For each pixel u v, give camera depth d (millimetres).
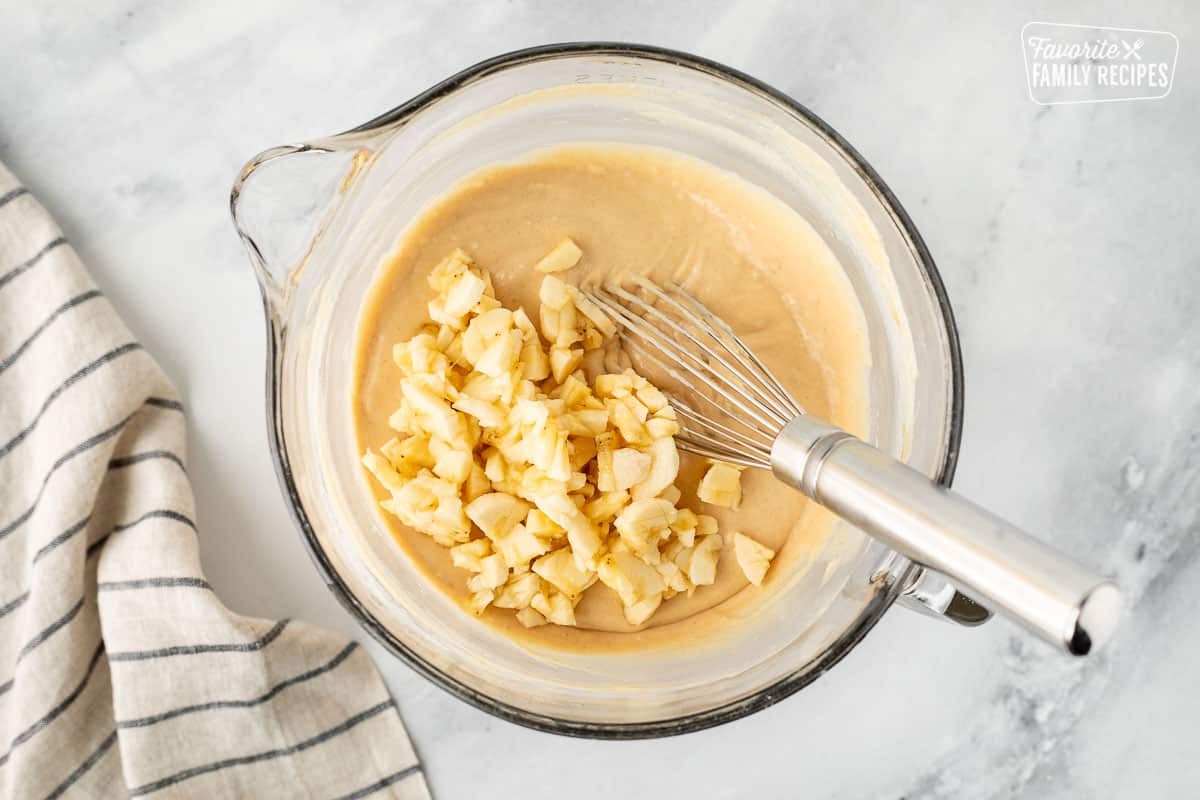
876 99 568
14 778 541
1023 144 573
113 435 546
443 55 561
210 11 558
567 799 568
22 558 557
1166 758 580
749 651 541
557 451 506
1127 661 581
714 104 533
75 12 557
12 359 556
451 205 538
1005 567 391
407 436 534
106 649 550
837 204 535
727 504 535
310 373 538
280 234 501
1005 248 575
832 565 547
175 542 544
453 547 531
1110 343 578
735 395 540
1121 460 580
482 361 515
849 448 433
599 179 546
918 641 578
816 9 565
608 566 521
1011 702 579
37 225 550
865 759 576
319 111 561
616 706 523
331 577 500
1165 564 580
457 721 567
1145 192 575
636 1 563
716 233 548
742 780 573
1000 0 569
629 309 541
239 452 568
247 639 546
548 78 529
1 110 560
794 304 549
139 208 563
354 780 560
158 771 544
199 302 565
